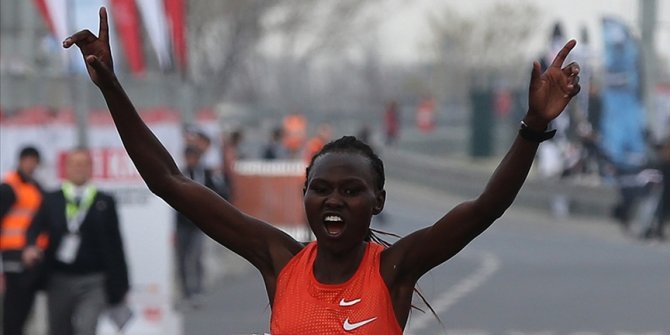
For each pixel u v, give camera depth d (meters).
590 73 78.62
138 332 29.97
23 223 25.94
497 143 133.88
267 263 10.60
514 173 10.04
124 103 10.46
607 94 69.38
